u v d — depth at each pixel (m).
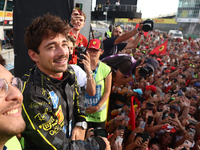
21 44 2.51
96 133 1.63
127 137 2.79
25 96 0.77
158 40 21.59
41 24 0.80
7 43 13.10
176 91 4.57
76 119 1.19
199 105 3.76
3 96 0.43
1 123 0.43
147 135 2.27
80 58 1.73
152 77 5.06
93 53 2.07
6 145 0.59
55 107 0.86
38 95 0.79
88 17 3.32
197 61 8.12
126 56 3.10
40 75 0.85
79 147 0.87
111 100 3.53
